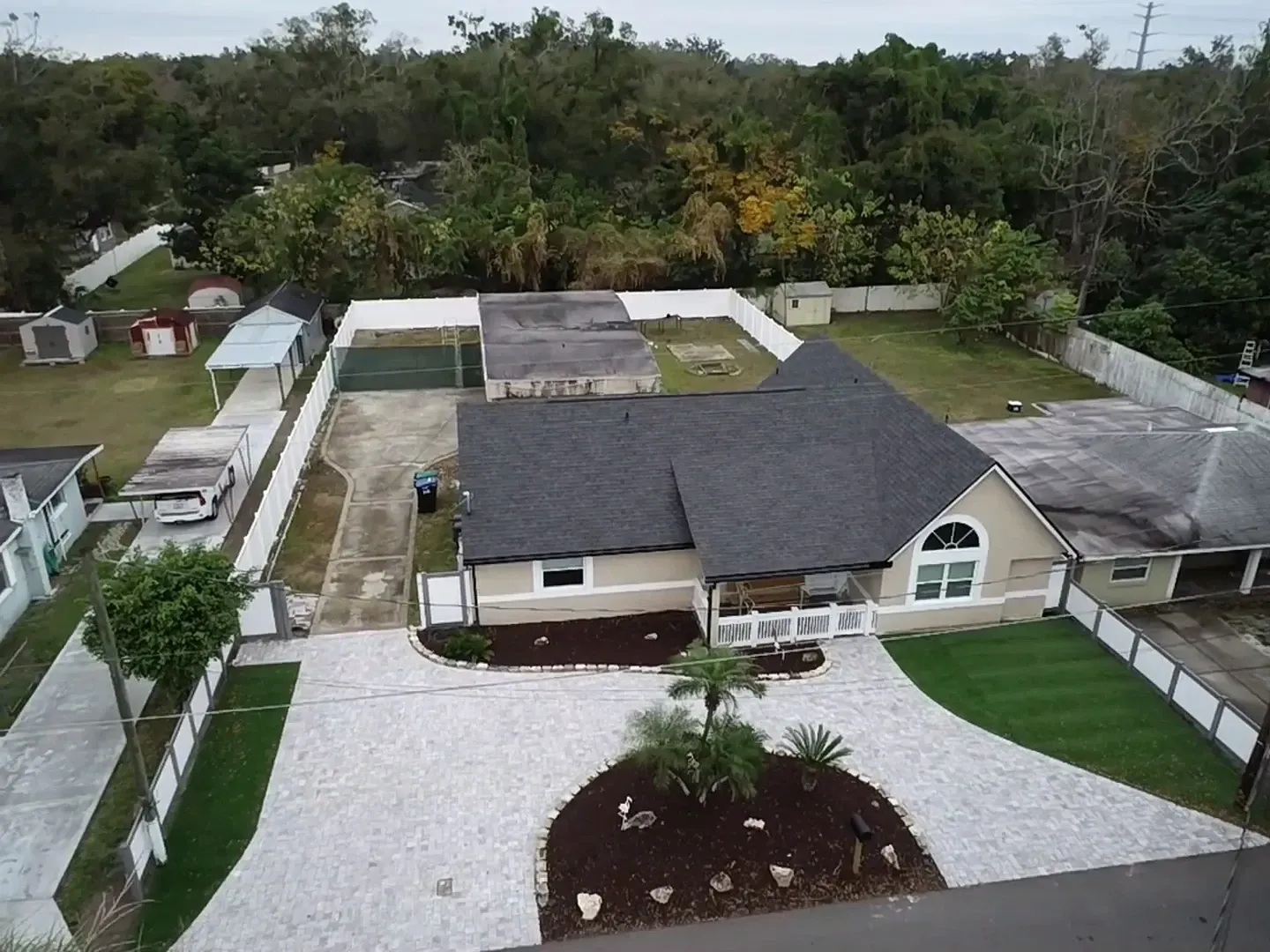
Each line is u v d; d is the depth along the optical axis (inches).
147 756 712.4
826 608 846.5
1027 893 585.9
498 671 808.9
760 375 1632.6
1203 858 616.1
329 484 1199.6
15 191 1872.5
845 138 2407.7
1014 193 2199.8
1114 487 972.6
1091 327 1707.7
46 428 1376.7
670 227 2119.8
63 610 912.9
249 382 1595.7
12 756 709.9
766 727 739.4
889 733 735.7
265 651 834.8
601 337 1550.2
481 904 576.7
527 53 3048.7
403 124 2913.4
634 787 670.5
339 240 1947.6
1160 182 2043.6
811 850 615.2
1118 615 861.8
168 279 2378.2
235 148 2305.6
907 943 549.3
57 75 1991.9
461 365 1683.1
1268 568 990.4
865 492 885.2
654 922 563.2
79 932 509.7
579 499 868.6
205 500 1069.1
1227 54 2454.5
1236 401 1317.7
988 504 826.2
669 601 897.5
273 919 567.5
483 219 2075.5
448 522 1093.8
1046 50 3117.6
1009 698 778.2
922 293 2069.4
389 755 709.3
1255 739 678.5
